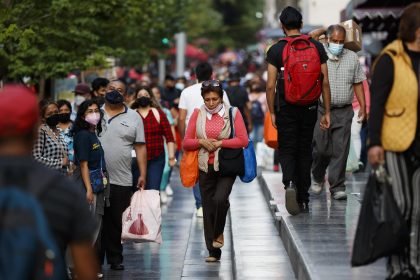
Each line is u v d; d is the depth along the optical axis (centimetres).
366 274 1442
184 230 2639
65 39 3650
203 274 2027
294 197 2011
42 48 3631
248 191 3272
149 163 2547
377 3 3350
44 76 3656
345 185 2472
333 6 6894
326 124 2042
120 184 2070
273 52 1995
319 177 2403
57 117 1941
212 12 14288
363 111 2320
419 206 1270
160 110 2572
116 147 2062
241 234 2184
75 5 3581
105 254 2280
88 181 1945
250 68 10069
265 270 1764
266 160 3694
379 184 1249
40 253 880
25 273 874
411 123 1266
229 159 2006
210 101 2009
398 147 1264
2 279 873
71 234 926
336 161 2325
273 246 2017
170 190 3453
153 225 2078
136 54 5981
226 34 16538
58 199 918
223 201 2019
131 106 2572
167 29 6431
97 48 3738
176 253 2291
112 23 3972
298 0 10469
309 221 1989
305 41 1984
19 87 956
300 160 2062
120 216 2084
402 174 1270
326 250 1648
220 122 2012
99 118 1952
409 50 1287
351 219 2011
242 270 1766
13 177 916
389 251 1231
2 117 923
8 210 887
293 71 1964
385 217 1227
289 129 2016
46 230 884
